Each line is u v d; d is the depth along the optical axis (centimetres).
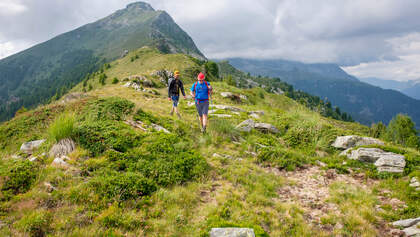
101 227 374
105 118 866
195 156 661
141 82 4066
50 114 1027
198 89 911
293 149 883
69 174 502
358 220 446
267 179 612
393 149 746
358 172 678
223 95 2358
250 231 385
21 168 492
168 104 1627
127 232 375
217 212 452
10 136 918
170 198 482
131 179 499
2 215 378
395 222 439
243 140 911
